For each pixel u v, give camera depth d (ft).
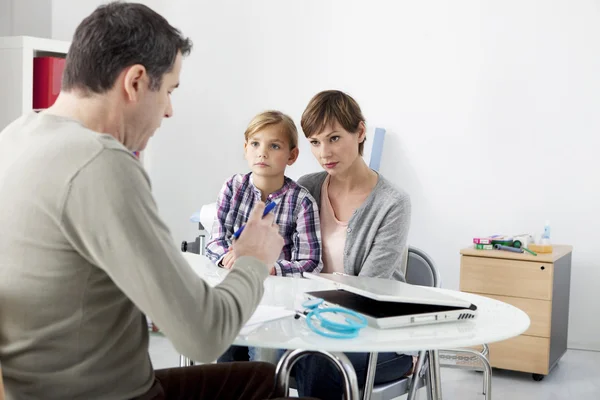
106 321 3.50
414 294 4.93
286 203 6.96
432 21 13.25
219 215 7.23
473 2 12.98
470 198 13.16
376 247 6.51
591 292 12.55
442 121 13.26
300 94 14.16
